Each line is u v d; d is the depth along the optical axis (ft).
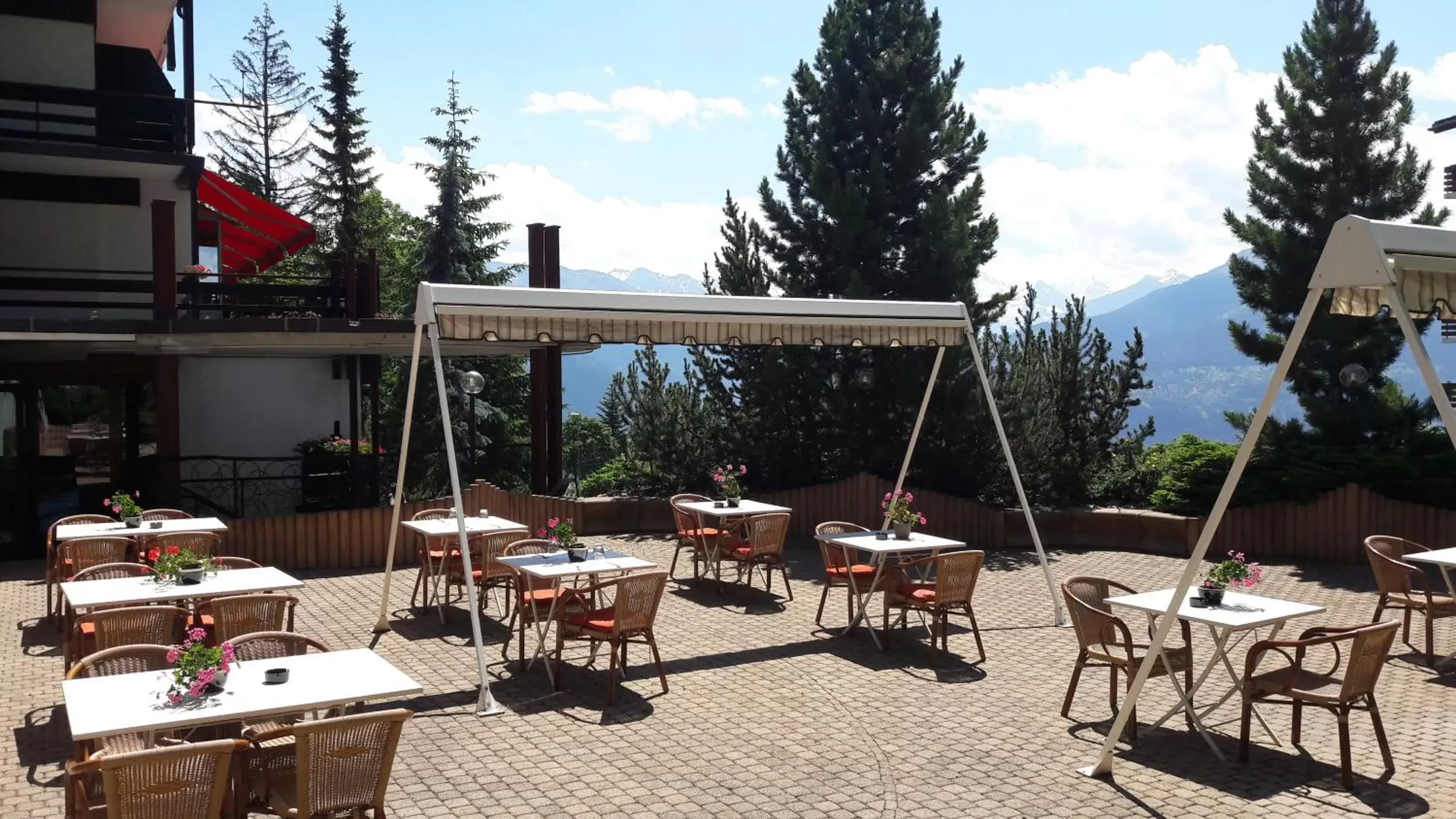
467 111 130.62
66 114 60.75
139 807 14.48
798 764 22.57
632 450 62.13
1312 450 50.70
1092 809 20.06
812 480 58.59
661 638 34.30
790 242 60.59
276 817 18.90
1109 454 58.29
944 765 22.53
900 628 35.63
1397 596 32.37
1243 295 56.80
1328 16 54.24
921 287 56.08
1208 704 26.89
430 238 126.62
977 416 54.85
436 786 21.25
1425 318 21.02
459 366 102.32
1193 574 21.08
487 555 35.19
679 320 33.09
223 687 18.20
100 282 55.77
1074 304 58.03
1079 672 25.94
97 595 26.73
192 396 63.87
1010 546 53.21
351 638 33.96
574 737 24.36
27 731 24.16
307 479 61.21
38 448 51.55
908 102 58.90
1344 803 20.30
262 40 173.06
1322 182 53.83
